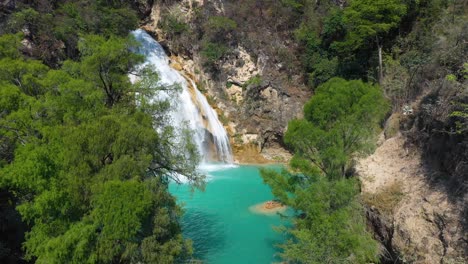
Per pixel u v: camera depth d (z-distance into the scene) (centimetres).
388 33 3816
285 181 1842
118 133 1452
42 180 1270
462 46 2142
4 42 1989
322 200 1669
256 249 2102
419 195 1816
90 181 1360
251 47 4462
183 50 4628
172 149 1916
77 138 1382
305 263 1527
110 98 1989
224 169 3834
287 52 4544
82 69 1900
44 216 1307
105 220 1238
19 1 3306
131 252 1288
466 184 1603
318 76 4316
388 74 3359
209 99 4400
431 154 1950
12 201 1770
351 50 4019
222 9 4653
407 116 2411
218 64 4438
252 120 4309
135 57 2069
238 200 2889
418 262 1599
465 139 1719
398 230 1755
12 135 1464
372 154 2267
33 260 1647
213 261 1959
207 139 4028
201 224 2428
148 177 1588
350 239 1473
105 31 3869
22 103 1532
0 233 1712
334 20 4341
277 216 2570
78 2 3841
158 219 1362
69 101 1644
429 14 3569
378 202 1959
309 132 1928
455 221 1555
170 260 1349
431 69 2450
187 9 4681
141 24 4931
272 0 4678
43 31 3225
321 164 2005
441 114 1923
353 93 2158
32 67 1802
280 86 4375
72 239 1212
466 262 1427
